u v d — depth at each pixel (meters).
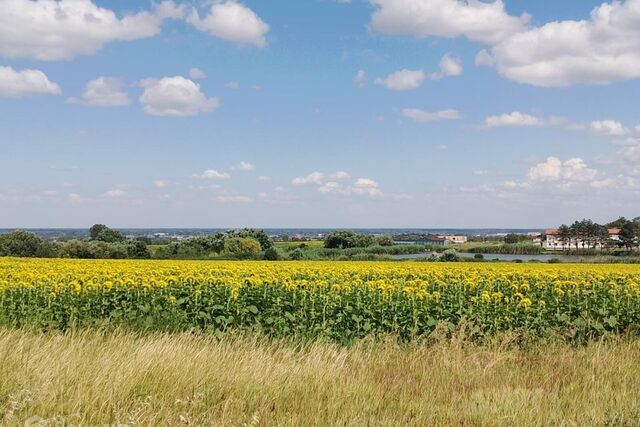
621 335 13.20
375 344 11.48
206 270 20.69
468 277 21.06
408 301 13.48
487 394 7.78
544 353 11.00
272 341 11.86
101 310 13.77
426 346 11.75
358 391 7.70
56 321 13.19
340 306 13.30
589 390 8.27
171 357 8.15
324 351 10.07
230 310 13.23
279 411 6.91
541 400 7.67
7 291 14.49
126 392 6.79
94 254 52.38
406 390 8.20
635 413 6.98
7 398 6.47
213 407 6.82
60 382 6.81
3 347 7.93
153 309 13.40
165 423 6.26
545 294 16.20
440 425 6.84
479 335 12.70
